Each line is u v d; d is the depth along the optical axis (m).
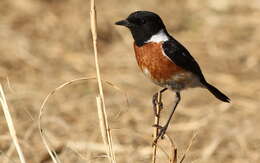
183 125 14.84
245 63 17.89
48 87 16.14
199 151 13.77
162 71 10.66
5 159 12.55
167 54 10.55
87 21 19.19
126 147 13.54
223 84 16.78
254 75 17.30
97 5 20.30
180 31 19.69
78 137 13.91
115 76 16.92
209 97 16.17
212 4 20.78
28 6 19.88
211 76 17.17
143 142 14.02
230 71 17.47
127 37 18.70
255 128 14.71
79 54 18.00
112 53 18.14
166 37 10.73
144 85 16.58
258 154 13.77
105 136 9.33
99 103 9.27
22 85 15.99
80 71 17.11
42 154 12.87
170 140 9.76
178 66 10.66
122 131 14.25
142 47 10.72
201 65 17.73
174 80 10.79
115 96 16.09
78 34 18.66
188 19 20.20
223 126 14.82
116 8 20.19
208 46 18.69
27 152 13.03
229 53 18.31
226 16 20.25
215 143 13.84
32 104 15.23
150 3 20.77
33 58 17.42
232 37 19.17
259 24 19.80
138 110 15.50
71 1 20.64
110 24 19.03
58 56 17.73
